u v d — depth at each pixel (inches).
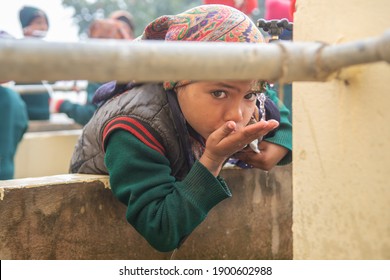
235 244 90.6
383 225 50.1
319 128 54.9
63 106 186.4
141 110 72.5
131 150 70.7
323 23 54.0
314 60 43.6
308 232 57.0
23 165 203.5
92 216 78.2
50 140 207.6
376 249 50.8
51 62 37.9
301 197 57.4
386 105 49.3
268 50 42.9
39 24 193.3
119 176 70.8
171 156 73.7
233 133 65.4
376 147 50.2
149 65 39.7
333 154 53.8
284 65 43.1
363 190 51.4
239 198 90.5
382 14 49.8
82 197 77.4
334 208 54.1
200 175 67.8
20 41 37.8
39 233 74.4
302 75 43.8
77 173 84.5
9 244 72.5
